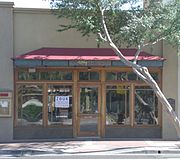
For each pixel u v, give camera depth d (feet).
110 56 63.93
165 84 66.49
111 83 66.64
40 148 56.29
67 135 66.08
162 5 55.36
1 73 64.13
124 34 54.29
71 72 66.13
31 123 65.67
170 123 66.39
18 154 53.16
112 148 56.34
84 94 66.44
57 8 60.95
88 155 51.39
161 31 53.52
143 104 67.21
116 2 56.80
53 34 65.57
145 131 67.00
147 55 65.31
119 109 67.00
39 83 65.62
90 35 65.87
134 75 66.90
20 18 65.00
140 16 56.95
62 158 49.06
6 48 64.23
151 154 53.01
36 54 63.52
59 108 66.18
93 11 55.93
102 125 66.49
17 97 65.31
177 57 66.44
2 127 64.28
